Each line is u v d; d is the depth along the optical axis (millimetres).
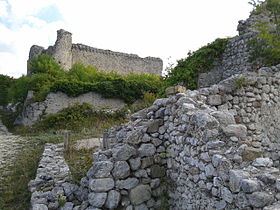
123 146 4359
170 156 4555
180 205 4098
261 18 9570
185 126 4086
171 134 4570
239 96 5590
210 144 3438
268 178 2711
